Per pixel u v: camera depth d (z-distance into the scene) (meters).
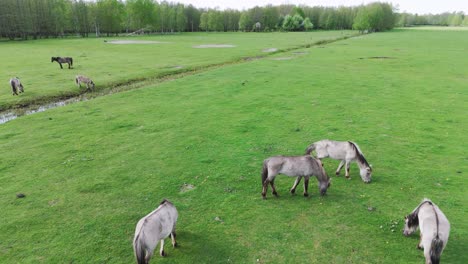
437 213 7.05
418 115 18.53
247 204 9.80
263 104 20.92
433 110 19.47
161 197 10.21
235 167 12.19
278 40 81.69
